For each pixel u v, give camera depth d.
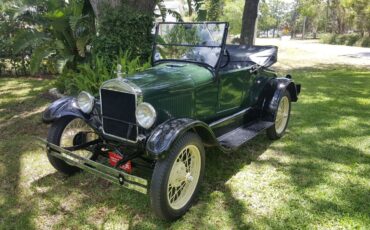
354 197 3.37
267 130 4.76
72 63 7.24
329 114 6.05
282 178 3.76
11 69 10.09
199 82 3.61
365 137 4.95
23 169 3.95
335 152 4.45
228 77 4.05
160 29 4.15
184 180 3.12
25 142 4.74
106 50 6.07
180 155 3.01
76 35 7.07
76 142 3.72
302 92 7.86
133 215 3.10
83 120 3.52
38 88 8.16
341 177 3.78
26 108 6.43
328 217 3.05
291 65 14.22
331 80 9.51
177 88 3.36
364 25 31.80
